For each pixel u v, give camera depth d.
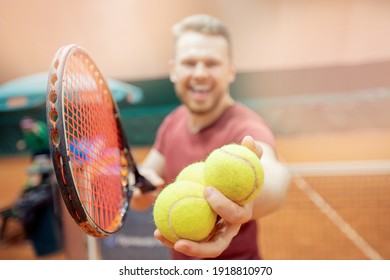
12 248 2.85
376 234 2.46
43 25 4.18
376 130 4.05
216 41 1.21
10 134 4.43
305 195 2.99
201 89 1.17
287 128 4.15
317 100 4.06
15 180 4.14
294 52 3.99
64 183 0.59
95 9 4.12
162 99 4.25
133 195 1.16
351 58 3.95
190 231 0.61
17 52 4.21
